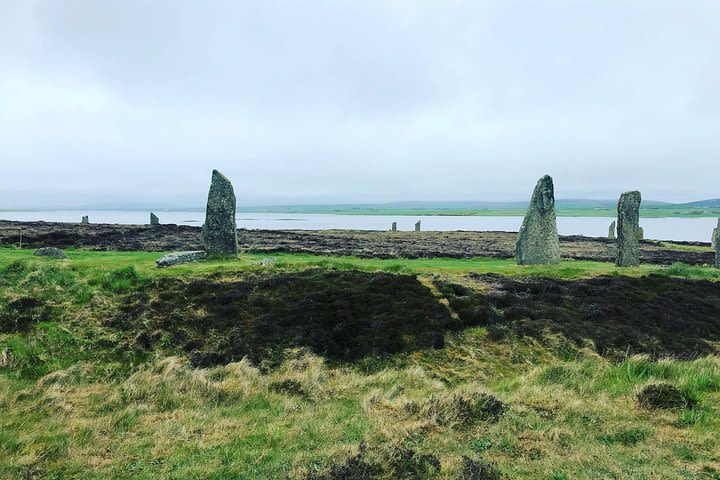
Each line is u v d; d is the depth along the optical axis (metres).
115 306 18.20
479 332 17.52
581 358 15.92
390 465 7.81
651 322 19.28
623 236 30.20
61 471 8.54
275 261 25.28
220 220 26.78
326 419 10.66
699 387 11.12
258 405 11.97
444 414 9.91
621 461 8.02
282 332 16.88
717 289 24.08
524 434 9.11
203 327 17.27
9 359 14.59
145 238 43.28
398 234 66.25
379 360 15.81
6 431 10.09
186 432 10.05
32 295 17.98
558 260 29.33
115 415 10.99
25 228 51.72
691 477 7.45
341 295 19.61
